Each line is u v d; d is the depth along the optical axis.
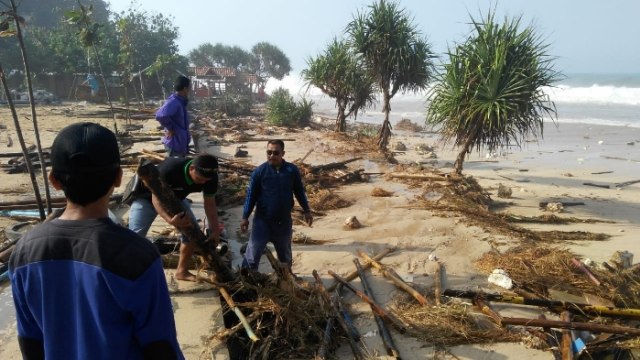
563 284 5.81
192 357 3.99
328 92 21.48
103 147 1.68
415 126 28.98
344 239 7.66
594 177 14.48
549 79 11.12
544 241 7.78
